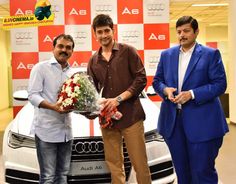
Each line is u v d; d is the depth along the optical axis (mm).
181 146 2732
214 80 2564
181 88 2641
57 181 2781
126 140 2807
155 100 5340
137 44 5770
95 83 2820
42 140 2660
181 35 2572
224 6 10148
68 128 2734
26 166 2928
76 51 5738
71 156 2896
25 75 5703
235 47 8219
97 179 2932
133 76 2766
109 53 2752
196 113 2613
